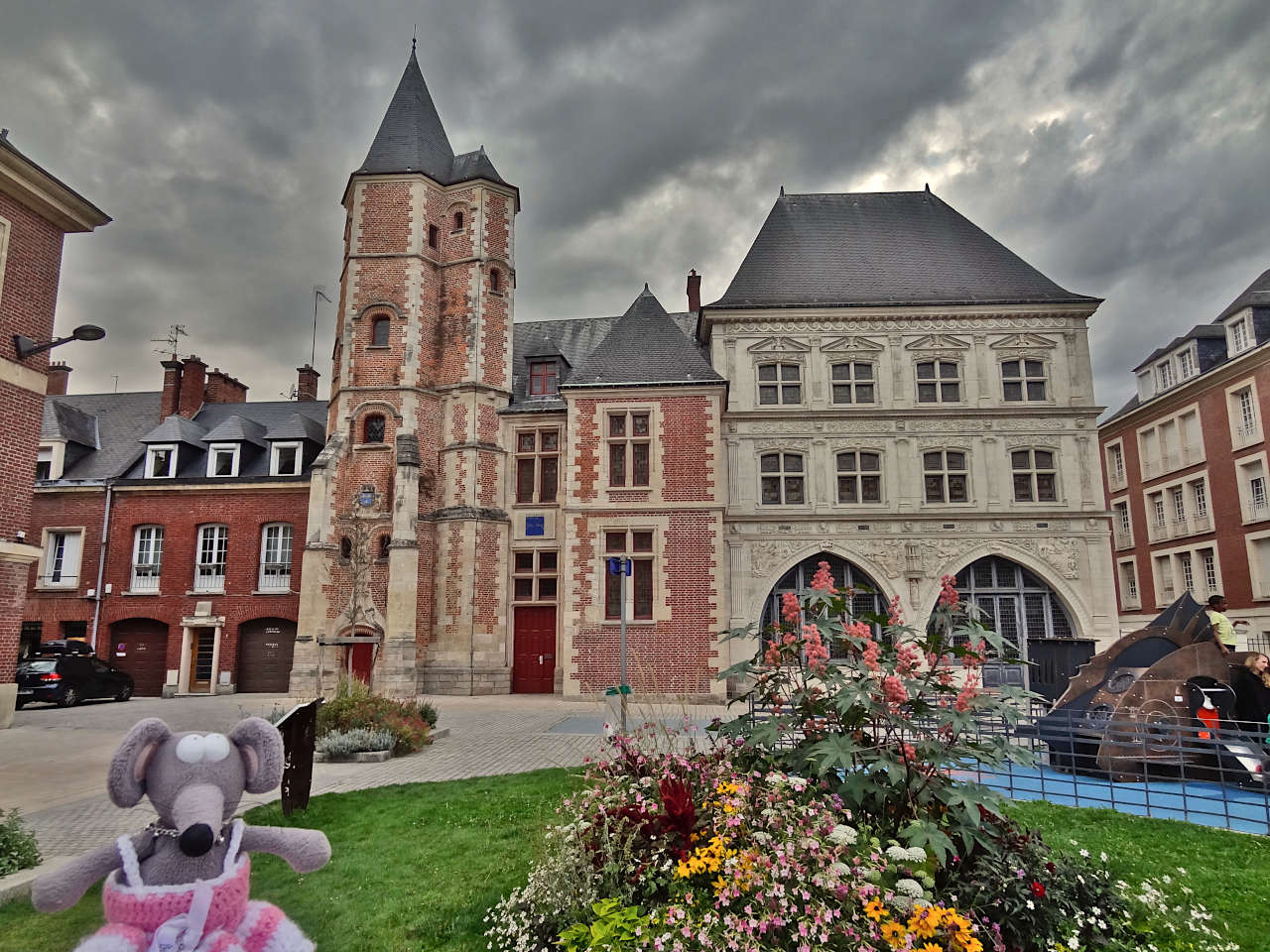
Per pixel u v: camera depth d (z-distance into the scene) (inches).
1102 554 900.6
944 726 206.8
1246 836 289.1
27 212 654.5
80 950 136.2
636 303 937.5
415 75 1117.1
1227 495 1098.7
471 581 920.3
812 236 1066.7
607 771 238.2
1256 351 1026.7
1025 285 989.2
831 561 934.4
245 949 149.5
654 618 810.2
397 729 487.2
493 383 994.7
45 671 822.5
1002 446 933.8
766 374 973.2
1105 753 395.2
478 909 217.5
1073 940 174.2
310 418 1125.7
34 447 652.1
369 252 1002.7
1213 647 411.8
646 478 855.1
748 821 184.9
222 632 1031.0
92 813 338.6
